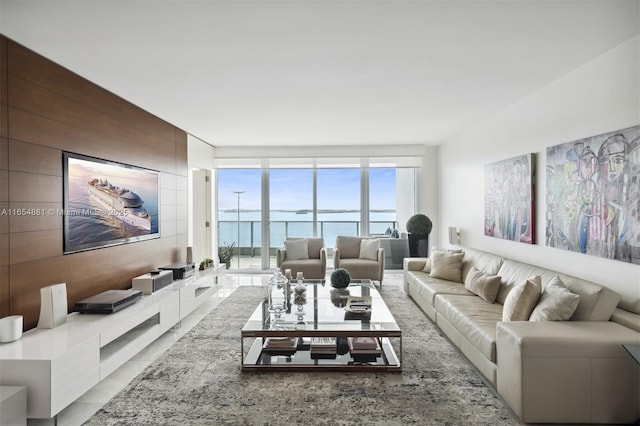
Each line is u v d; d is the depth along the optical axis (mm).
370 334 3006
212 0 2145
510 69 3275
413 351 3508
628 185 2686
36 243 2895
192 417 2428
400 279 7062
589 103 3111
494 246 4949
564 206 3434
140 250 4531
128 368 3188
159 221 5035
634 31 2559
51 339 2592
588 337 2371
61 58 2980
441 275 4988
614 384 2342
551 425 2379
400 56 2977
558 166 3520
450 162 6758
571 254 3379
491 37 2645
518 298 2934
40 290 2879
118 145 4074
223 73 3334
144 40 2658
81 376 2525
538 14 2322
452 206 6664
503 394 2604
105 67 3180
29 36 2588
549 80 3576
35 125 2895
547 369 2359
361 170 7625
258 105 4414
